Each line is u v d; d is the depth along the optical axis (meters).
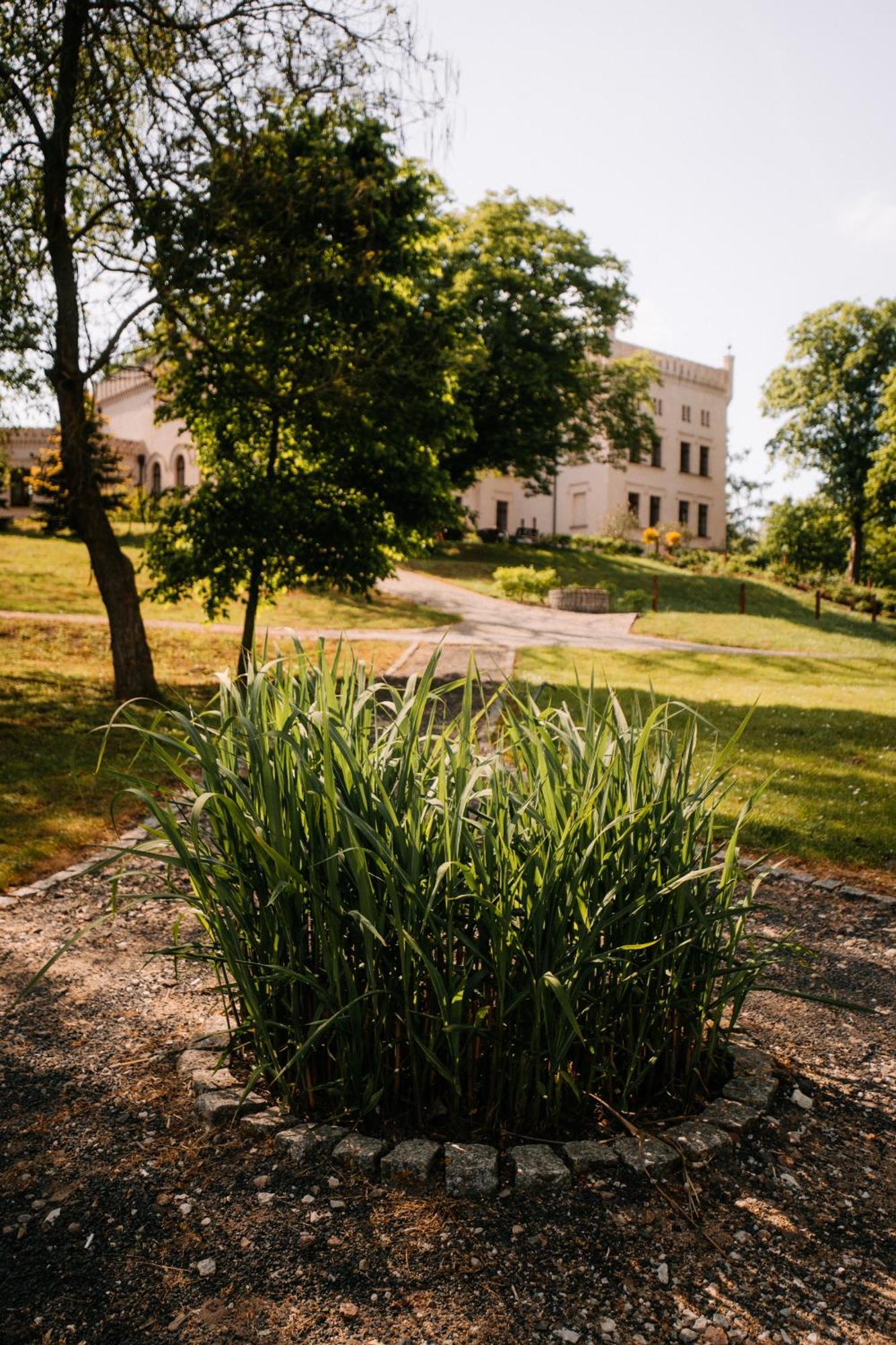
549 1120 2.58
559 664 15.70
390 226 11.68
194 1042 3.05
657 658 17.05
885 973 4.01
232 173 9.97
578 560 35.94
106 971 3.81
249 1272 2.05
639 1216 2.25
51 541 28.88
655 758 2.95
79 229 10.84
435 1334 1.88
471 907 2.53
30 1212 2.25
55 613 17.92
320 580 12.90
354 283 11.21
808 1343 1.87
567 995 2.34
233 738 2.77
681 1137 2.52
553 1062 2.48
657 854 2.65
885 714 11.32
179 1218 2.22
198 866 2.58
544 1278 2.04
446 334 12.42
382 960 2.54
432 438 12.68
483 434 33.72
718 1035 2.85
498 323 31.73
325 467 12.68
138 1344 1.85
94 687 11.88
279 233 10.54
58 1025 3.29
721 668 16.23
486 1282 2.02
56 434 11.23
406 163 12.19
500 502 54.28
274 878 2.52
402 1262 2.07
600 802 2.62
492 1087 2.52
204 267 10.18
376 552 12.61
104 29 9.52
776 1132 2.64
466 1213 2.23
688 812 2.75
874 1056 3.21
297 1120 2.58
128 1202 2.29
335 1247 2.12
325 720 2.37
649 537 44.50
